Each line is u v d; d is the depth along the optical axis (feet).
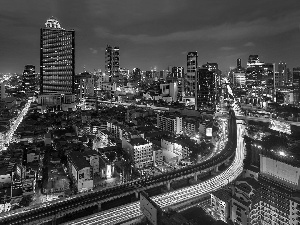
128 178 621.31
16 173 583.99
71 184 571.69
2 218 426.10
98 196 495.00
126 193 513.45
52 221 434.30
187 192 544.21
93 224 423.23
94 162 636.48
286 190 430.61
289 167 491.31
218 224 366.63
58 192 533.96
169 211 424.46
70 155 650.43
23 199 504.43
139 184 550.77
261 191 437.17
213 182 599.16
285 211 398.42
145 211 428.97
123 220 433.07
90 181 552.00
